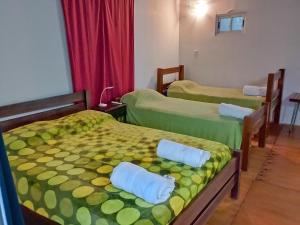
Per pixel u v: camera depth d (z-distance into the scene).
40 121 2.40
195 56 4.86
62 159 1.86
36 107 2.46
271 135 3.80
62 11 2.64
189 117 2.88
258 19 4.16
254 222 1.98
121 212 1.26
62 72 2.75
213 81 4.80
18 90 2.37
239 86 4.56
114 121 2.76
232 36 4.44
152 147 2.06
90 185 1.50
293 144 3.47
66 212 1.42
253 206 2.17
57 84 2.71
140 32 3.94
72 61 2.74
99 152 1.97
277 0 3.96
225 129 2.67
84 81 2.91
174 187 1.44
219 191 1.86
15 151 1.93
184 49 4.95
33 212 1.60
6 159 0.66
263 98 3.58
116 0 3.25
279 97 4.16
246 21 4.27
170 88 4.27
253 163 2.95
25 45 2.37
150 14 4.09
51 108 2.62
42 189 1.53
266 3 4.05
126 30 3.49
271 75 3.34
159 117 3.08
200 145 2.06
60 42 2.68
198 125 2.83
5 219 0.66
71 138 2.26
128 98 3.35
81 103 2.91
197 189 1.55
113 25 3.24
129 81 3.72
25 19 2.34
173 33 4.75
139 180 1.39
